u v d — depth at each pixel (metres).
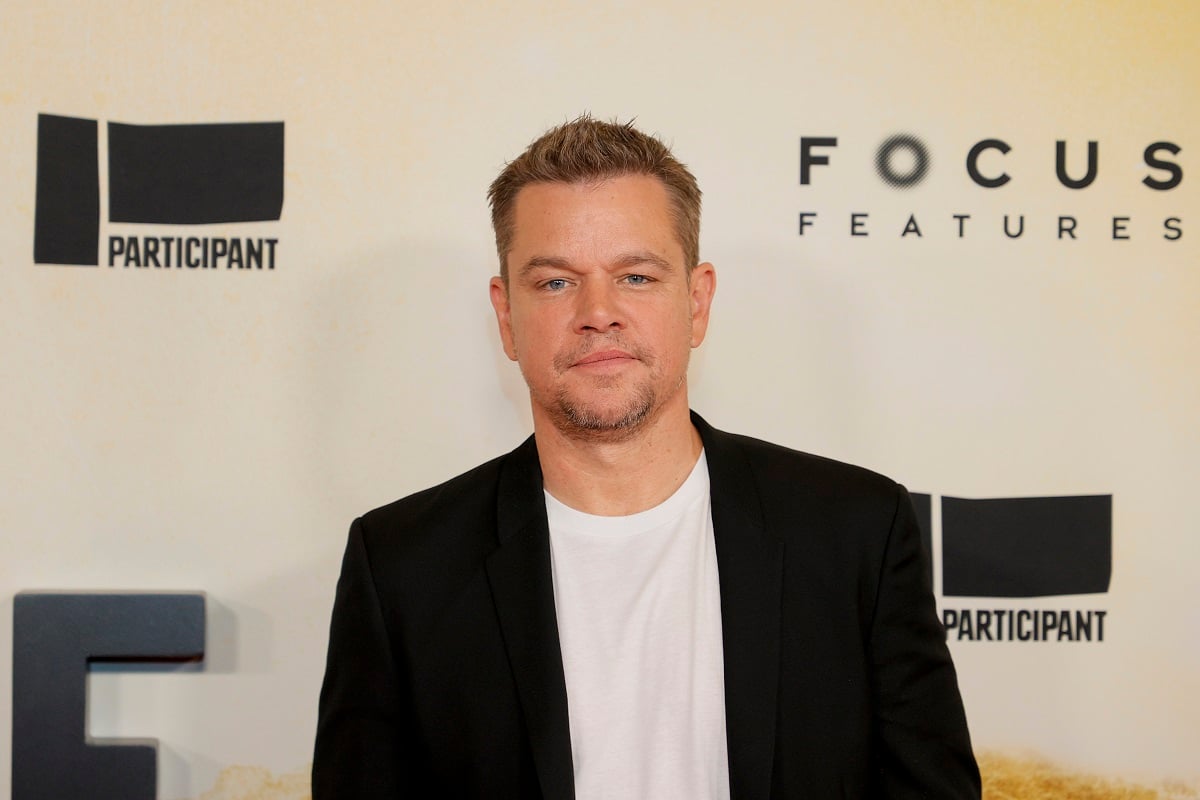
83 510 1.39
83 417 1.39
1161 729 1.42
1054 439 1.41
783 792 0.95
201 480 1.40
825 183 1.41
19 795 1.36
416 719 1.01
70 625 1.36
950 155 1.41
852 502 1.05
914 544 1.05
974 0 1.41
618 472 1.01
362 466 1.41
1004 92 1.41
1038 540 1.41
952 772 0.97
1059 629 1.41
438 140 1.40
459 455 1.41
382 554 1.06
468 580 1.02
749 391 1.42
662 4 1.40
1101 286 1.41
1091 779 1.41
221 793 1.40
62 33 1.38
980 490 1.42
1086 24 1.41
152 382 1.39
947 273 1.41
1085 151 1.41
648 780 0.94
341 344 1.40
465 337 1.41
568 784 0.92
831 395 1.42
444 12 1.40
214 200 1.39
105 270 1.39
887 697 1.00
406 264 1.40
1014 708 1.42
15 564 1.38
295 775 1.40
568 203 0.97
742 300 1.41
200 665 1.40
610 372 0.96
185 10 1.39
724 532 1.00
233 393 1.40
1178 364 1.41
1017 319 1.41
